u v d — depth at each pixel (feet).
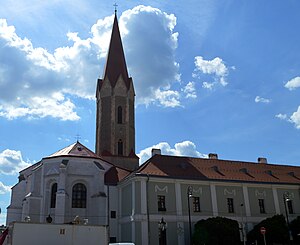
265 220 164.96
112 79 244.63
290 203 189.16
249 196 179.42
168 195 161.68
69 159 183.01
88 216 177.88
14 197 202.08
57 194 169.89
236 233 148.87
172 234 156.35
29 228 82.17
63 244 84.23
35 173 181.57
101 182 181.68
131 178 162.50
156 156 182.60
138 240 149.89
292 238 158.81
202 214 164.76
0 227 180.14
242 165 204.23
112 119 233.96
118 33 266.57
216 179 173.68
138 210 154.71
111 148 228.02
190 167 181.47
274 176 199.41
